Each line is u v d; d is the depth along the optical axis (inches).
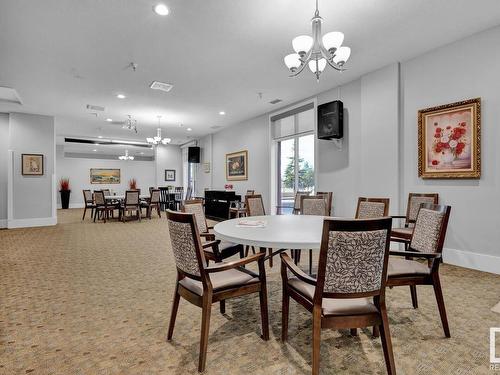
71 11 112.3
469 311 89.0
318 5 109.0
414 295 91.4
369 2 107.7
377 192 172.2
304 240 69.6
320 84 197.3
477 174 130.9
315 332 55.4
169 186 480.7
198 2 107.4
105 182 550.3
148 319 86.3
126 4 108.3
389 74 165.0
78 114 276.5
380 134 170.2
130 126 298.8
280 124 266.8
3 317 87.5
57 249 180.1
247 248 141.2
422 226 83.7
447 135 141.1
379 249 53.9
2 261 152.0
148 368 63.0
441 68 144.4
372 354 67.6
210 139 386.9
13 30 125.3
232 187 337.1
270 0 106.4
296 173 254.1
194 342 73.5
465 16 117.9
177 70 172.4
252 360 65.6
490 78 127.5
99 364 64.4
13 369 62.4
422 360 64.8
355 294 54.8
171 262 150.6
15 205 267.0
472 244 134.3
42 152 278.4
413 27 125.8
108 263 148.5
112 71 172.6
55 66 164.4
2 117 269.6
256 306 94.9
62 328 80.7
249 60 158.6
